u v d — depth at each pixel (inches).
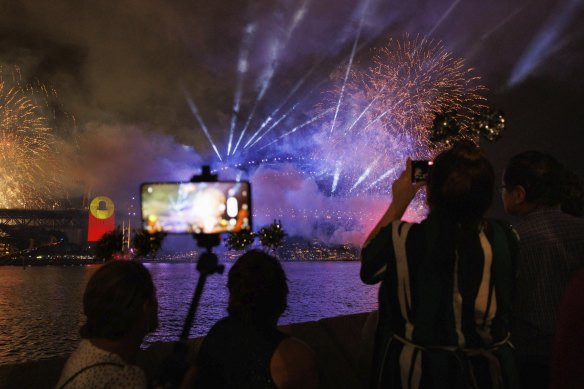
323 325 137.7
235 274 74.2
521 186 89.2
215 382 73.3
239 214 62.2
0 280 2716.5
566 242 84.5
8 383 97.5
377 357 74.9
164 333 976.9
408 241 69.8
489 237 69.9
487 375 66.7
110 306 63.2
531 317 84.9
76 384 61.1
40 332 1339.8
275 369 70.4
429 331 67.5
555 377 56.2
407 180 75.7
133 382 62.6
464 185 68.9
